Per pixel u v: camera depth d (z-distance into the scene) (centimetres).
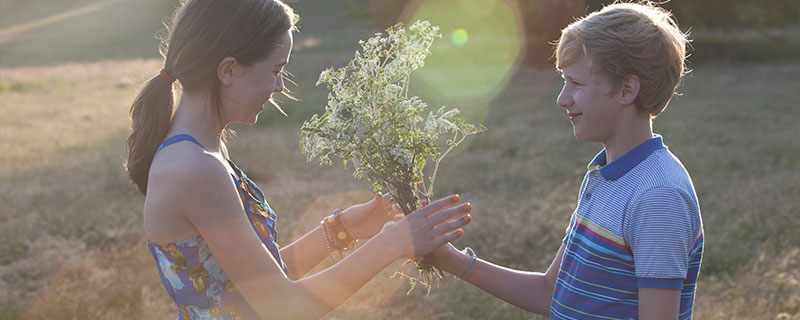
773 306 367
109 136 1034
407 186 183
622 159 153
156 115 161
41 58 2650
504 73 1847
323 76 182
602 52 148
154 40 3409
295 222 554
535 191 637
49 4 5384
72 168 781
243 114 167
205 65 157
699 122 989
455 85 1605
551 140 891
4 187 684
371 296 405
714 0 2048
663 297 141
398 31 182
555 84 1612
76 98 1520
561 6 1995
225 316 168
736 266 435
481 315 379
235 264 156
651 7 156
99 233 533
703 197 591
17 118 1217
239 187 169
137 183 169
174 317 385
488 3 2762
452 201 170
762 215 527
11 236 520
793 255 445
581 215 164
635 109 152
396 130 180
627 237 149
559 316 167
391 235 166
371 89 178
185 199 152
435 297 399
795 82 1445
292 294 160
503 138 908
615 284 153
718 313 356
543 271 442
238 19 157
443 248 195
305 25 3878
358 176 184
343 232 205
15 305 385
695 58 1945
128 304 386
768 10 2169
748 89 1349
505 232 506
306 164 808
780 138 840
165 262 165
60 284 419
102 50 2953
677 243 141
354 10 4247
